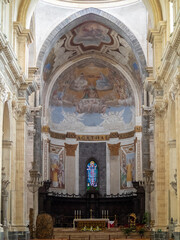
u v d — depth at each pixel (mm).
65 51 48062
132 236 36031
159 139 31547
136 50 43219
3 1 27000
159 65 32062
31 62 42344
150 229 35781
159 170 31250
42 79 46781
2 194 27234
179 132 24719
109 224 44062
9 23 29672
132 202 48812
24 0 32250
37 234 32094
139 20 43469
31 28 41406
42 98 48281
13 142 30047
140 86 47938
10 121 29062
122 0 43500
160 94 31781
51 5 43188
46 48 42875
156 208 31031
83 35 46719
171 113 28984
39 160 42125
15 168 31016
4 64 26312
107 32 46062
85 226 39219
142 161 46969
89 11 43844
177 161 24594
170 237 27875
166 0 30656
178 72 24906
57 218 47656
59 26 43312
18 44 31906
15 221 30422
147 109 40844
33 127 41031
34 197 37875
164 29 31297
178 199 24219
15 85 30359
